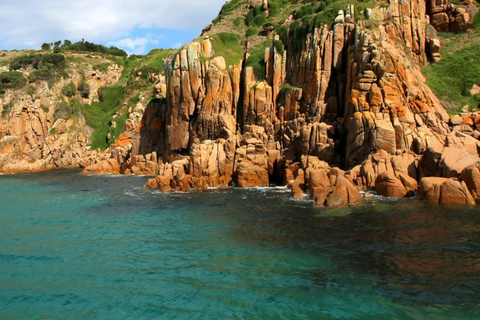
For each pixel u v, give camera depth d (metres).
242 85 55.56
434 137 37.44
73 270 19.81
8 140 78.31
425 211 27.73
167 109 61.25
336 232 23.92
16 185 54.19
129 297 16.55
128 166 65.81
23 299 16.75
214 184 44.25
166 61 61.78
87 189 47.34
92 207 35.66
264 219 28.03
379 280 16.89
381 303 14.95
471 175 29.77
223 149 46.06
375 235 22.97
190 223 28.02
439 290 15.73
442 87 45.81
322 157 41.66
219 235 24.64
